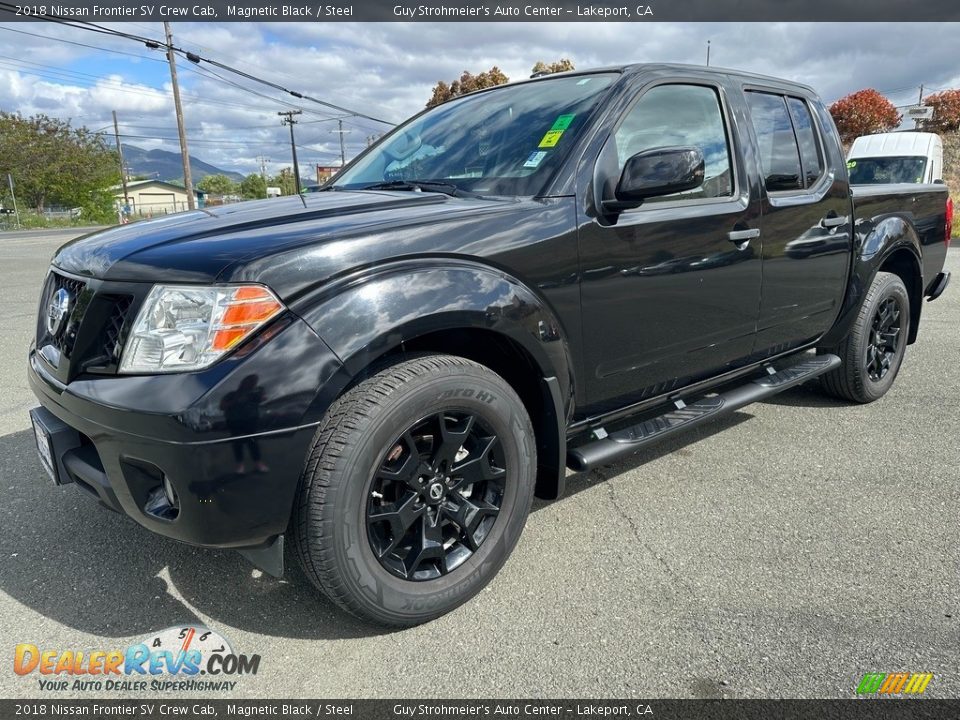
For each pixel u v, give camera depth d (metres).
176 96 29.98
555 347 2.35
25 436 3.82
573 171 2.46
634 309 2.62
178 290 1.85
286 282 1.86
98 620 2.23
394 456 2.09
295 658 2.04
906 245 4.14
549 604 2.27
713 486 3.12
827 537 2.66
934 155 14.48
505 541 2.32
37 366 2.29
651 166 2.34
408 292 1.99
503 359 2.45
